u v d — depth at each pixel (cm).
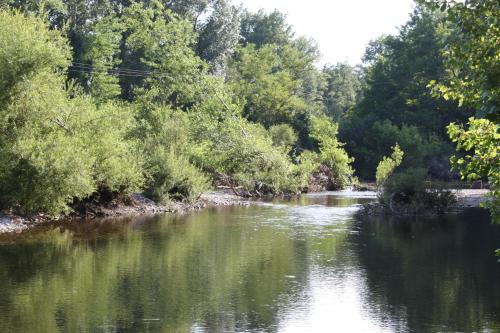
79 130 2495
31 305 1198
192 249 1853
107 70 6191
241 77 7406
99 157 2566
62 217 2502
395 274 1538
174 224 2428
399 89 7125
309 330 1063
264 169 4172
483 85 652
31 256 1691
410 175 3084
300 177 4466
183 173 3141
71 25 5850
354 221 2638
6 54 2198
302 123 7125
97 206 2681
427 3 679
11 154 2197
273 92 7088
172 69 5366
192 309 1188
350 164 6525
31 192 2264
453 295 1323
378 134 6356
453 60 683
